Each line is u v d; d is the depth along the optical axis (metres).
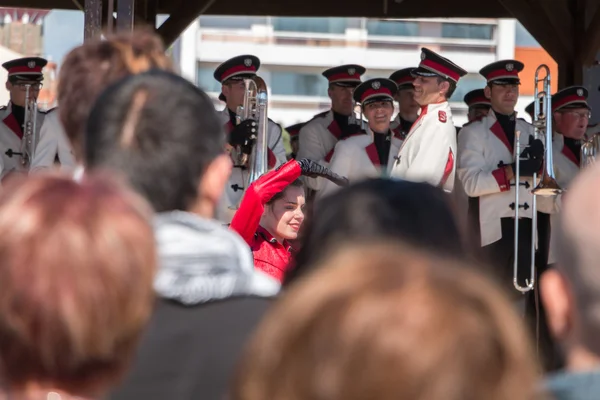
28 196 2.41
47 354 2.33
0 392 2.38
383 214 2.96
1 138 12.49
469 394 1.76
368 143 10.70
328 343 1.80
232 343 2.85
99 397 2.45
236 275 2.94
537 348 9.74
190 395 2.82
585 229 2.46
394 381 1.75
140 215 2.46
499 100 10.59
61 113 3.63
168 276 2.89
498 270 10.02
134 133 3.09
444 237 2.96
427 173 9.23
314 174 6.76
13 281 2.31
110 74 3.59
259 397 1.87
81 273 2.32
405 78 12.23
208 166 3.16
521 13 14.04
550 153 9.46
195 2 14.14
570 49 14.12
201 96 3.21
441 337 1.77
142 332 2.64
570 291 2.53
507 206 10.09
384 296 1.82
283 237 6.84
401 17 14.75
